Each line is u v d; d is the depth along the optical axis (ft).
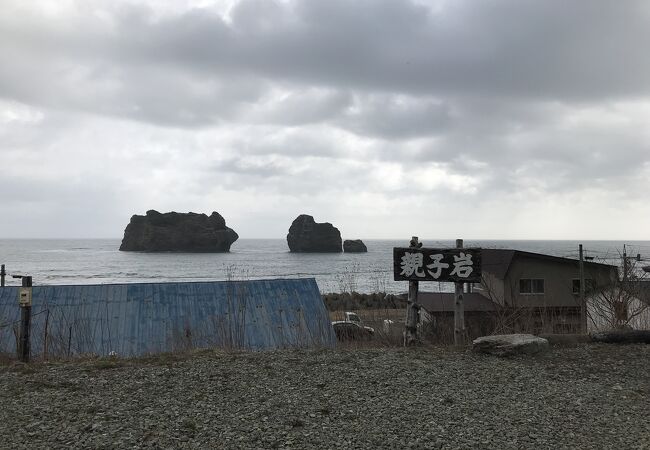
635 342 27.45
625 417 16.28
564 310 45.27
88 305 46.83
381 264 317.22
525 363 23.38
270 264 332.60
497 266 71.00
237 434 14.44
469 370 21.95
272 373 21.11
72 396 17.95
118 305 47.47
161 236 510.17
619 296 34.76
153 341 43.62
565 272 69.77
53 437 14.08
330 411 16.48
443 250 28.86
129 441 13.83
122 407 16.72
